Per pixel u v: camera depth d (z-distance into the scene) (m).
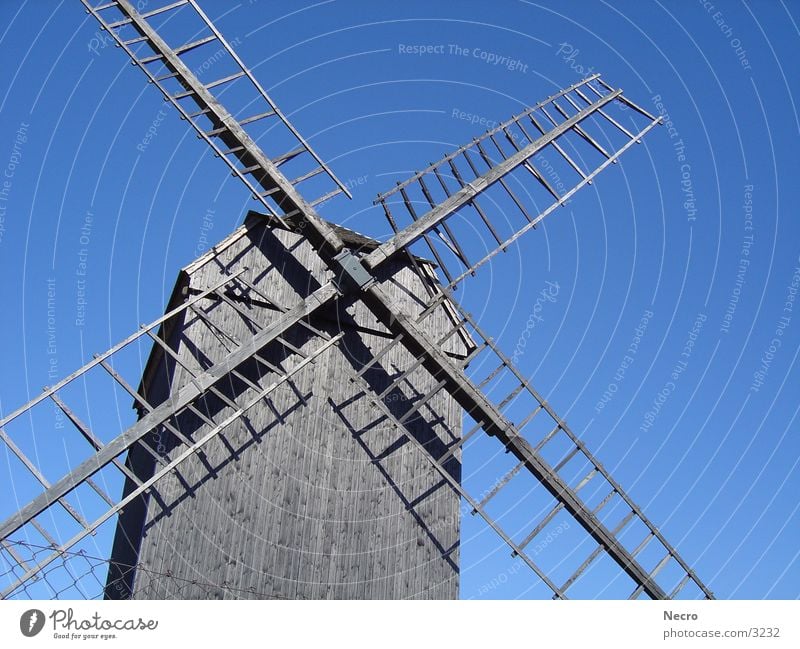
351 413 18.47
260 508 16.94
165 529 16.08
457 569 18.09
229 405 17.12
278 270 18.84
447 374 18.69
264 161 18.66
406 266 19.95
